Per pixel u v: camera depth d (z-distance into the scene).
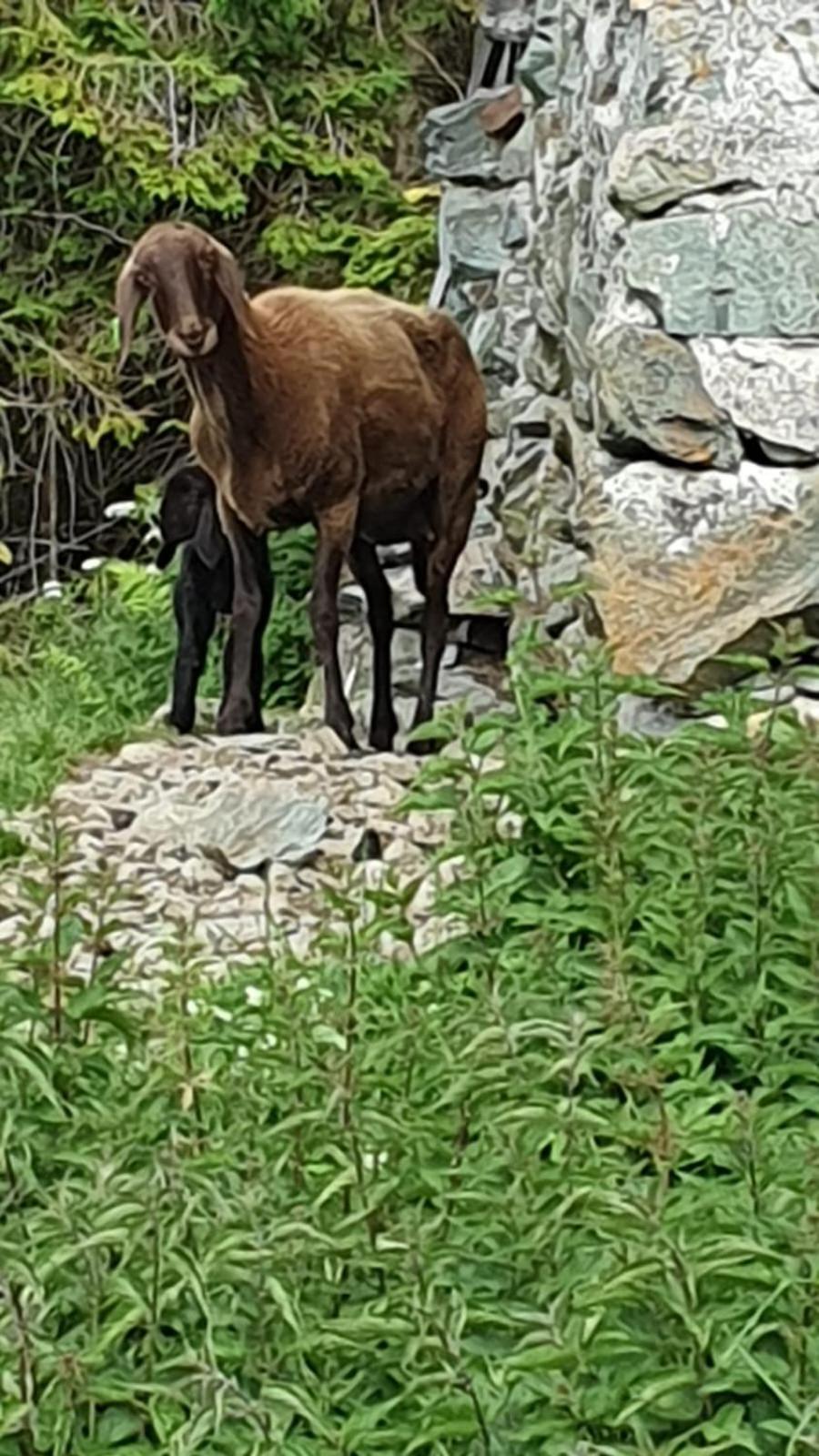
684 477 6.91
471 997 4.51
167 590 11.11
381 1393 3.28
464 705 5.27
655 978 4.38
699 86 6.94
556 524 8.39
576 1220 3.42
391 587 9.66
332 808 6.95
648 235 6.91
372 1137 3.71
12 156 14.27
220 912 6.30
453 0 14.96
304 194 14.59
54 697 9.81
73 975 4.45
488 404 9.61
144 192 14.26
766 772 4.87
